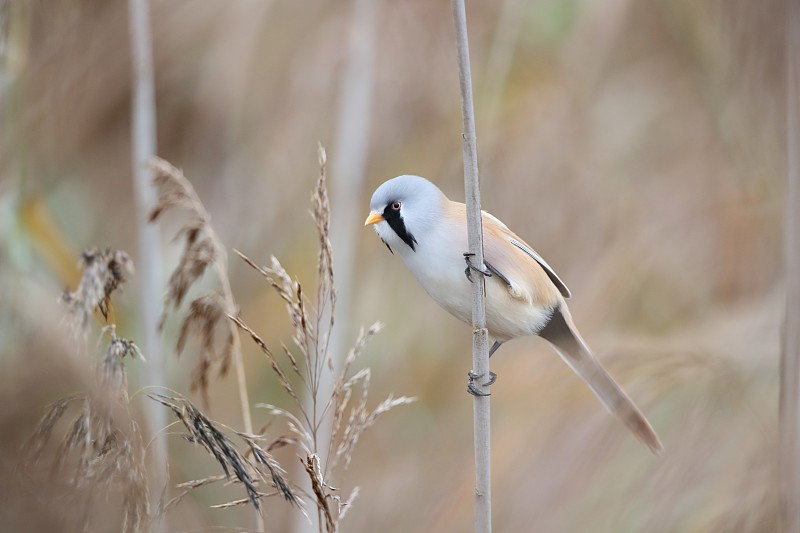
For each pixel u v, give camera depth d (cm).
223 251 716
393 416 1081
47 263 841
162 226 1097
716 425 792
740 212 989
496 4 1122
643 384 819
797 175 612
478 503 616
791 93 615
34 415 694
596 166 1073
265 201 1103
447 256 760
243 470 567
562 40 1112
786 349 616
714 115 1063
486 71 1084
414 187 775
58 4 964
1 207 831
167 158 1105
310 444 579
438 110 1082
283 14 1073
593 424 836
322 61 1063
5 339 742
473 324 630
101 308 633
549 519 806
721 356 827
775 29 725
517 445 846
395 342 1120
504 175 1057
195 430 568
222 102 1089
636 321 977
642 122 1125
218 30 1076
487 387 625
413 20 1066
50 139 964
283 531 938
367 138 1042
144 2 852
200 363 700
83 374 627
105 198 1038
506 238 779
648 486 793
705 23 1076
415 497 961
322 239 600
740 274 972
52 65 963
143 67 848
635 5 1116
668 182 1066
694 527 759
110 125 1032
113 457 564
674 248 1013
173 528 796
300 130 1085
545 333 827
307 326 586
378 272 1141
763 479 746
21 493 562
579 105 1093
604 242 1034
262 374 1084
